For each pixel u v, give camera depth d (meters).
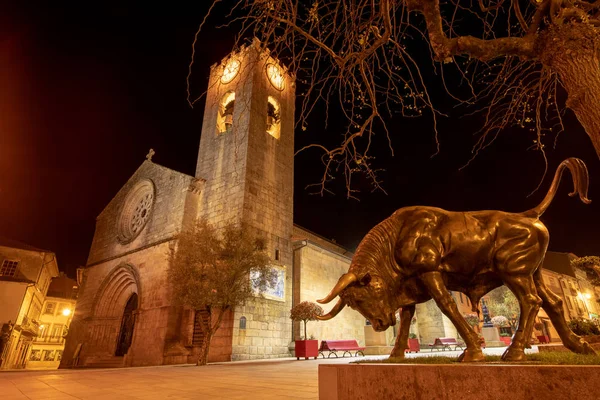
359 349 17.97
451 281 3.67
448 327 26.23
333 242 32.59
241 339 16.69
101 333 22.52
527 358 2.96
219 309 16.64
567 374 2.02
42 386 7.34
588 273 19.47
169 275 17.39
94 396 5.83
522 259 3.36
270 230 20.88
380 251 3.70
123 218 25.66
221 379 7.99
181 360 17.00
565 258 43.44
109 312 22.95
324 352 19.28
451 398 2.35
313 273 22.20
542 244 3.50
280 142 24.19
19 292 29.50
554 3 3.73
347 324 23.05
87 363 21.44
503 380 2.20
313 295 21.53
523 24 4.08
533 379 2.11
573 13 3.66
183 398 5.34
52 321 43.78
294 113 26.75
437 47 4.05
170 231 21.08
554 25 3.73
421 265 3.51
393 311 3.59
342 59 3.87
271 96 24.80
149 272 20.75
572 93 3.55
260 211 20.66
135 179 26.81
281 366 11.83
